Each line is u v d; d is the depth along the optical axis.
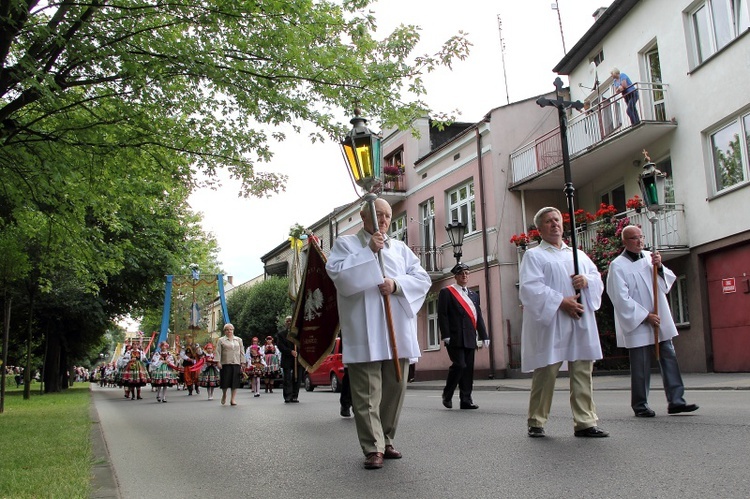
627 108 16.77
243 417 10.31
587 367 5.70
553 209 6.00
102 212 13.31
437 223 25.33
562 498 3.61
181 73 9.79
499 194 21.67
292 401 13.97
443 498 3.79
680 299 16.30
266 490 4.34
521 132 22.00
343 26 10.44
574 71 21.62
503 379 20.08
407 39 10.68
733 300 14.54
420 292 5.25
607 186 19.52
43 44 8.96
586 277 5.72
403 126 10.99
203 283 29.41
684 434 5.49
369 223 5.17
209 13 9.48
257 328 39.84
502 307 21.03
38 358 44.62
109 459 5.88
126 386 20.39
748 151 14.16
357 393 4.96
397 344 5.07
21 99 9.32
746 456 4.46
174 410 12.88
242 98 10.31
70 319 28.69
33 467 5.34
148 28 9.40
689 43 16.02
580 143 19.12
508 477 4.23
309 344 6.53
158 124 11.03
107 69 9.33
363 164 5.21
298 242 14.13
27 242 14.48
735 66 14.46
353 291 4.86
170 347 27.48
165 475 5.17
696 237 15.55
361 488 4.20
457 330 9.65
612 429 5.99
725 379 12.35
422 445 5.86
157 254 27.80
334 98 10.62
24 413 11.91
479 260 22.34
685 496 3.50
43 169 9.97
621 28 18.78
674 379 7.02
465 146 23.55
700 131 15.50
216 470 5.28
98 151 10.67
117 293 29.47
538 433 5.86
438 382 21.53
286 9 9.68
